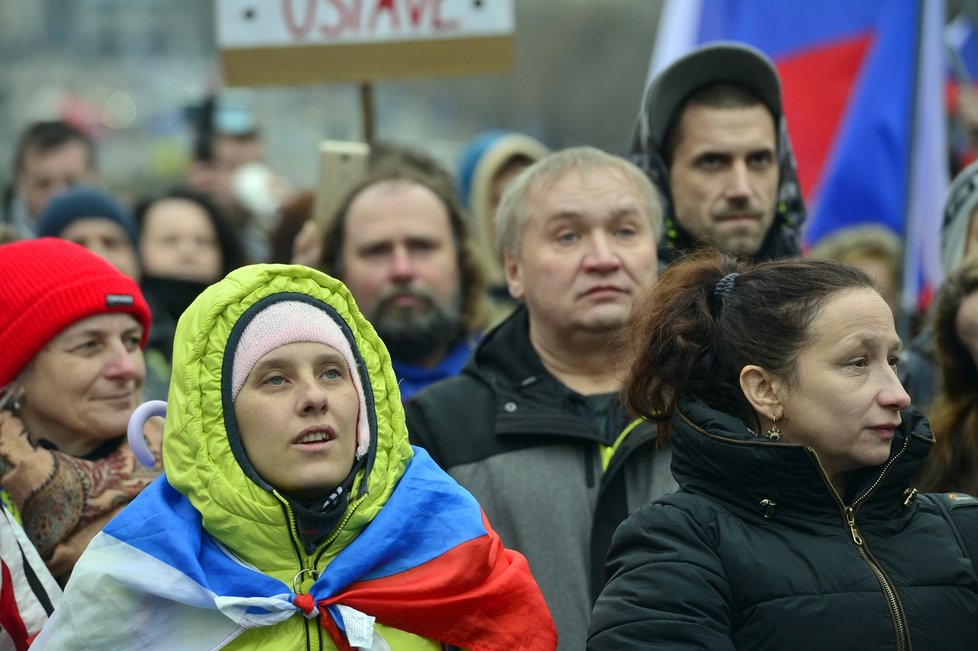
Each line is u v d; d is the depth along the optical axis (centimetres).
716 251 1135
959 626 969
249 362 1019
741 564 973
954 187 1652
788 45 2066
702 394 1062
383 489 1046
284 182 3147
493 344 1350
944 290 1391
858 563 975
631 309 1174
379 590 1007
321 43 1961
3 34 13675
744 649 962
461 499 1056
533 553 1234
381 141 2212
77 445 1274
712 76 1533
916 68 1977
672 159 1552
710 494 1012
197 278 2073
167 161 6425
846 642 950
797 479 983
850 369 998
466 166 2600
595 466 1262
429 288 1727
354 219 1747
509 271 1412
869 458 994
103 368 1263
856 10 2053
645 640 952
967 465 1356
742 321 1038
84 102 9331
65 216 2012
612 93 9975
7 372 1255
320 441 1017
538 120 10194
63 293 1256
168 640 988
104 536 1010
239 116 3120
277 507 1002
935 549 994
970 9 2978
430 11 1961
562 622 1212
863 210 2014
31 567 1147
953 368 1384
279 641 993
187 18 13962
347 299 1075
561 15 10200
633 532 1004
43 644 998
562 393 1309
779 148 1579
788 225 1584
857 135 2009
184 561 982
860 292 1016
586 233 1325
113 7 13925
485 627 1027
